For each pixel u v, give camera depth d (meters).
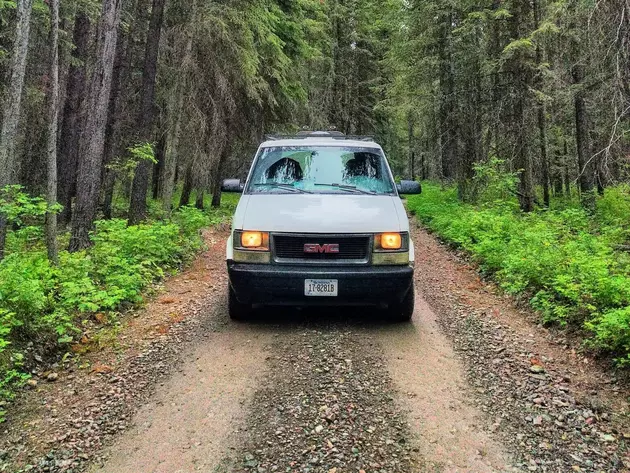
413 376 4.40
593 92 13.56
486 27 16.09
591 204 14.45
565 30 13.95
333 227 5.23
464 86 17.84
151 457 3.29
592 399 3.97
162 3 12.55
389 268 5.20
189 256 9.78
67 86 16.70
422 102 19.36
